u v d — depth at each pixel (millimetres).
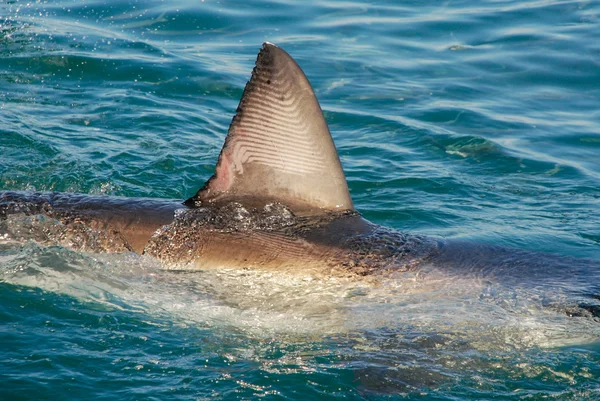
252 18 50438
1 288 21766
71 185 30031
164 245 21516
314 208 22531
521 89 42344
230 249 21328
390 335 20312
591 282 21281
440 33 49344
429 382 19047
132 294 21422
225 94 40438
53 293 21781
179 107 38656
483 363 19766
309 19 50938
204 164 32938
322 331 20500
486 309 20469
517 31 49344
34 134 33875
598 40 47500
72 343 19922
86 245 21688
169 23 48781
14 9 48938
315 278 20844
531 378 19406
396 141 36406
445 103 40312
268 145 22141
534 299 20609
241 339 20516
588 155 35531
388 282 20844
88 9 49969
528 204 31172
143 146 34062
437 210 30375
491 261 21938
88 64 42156
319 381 19125
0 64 41438
